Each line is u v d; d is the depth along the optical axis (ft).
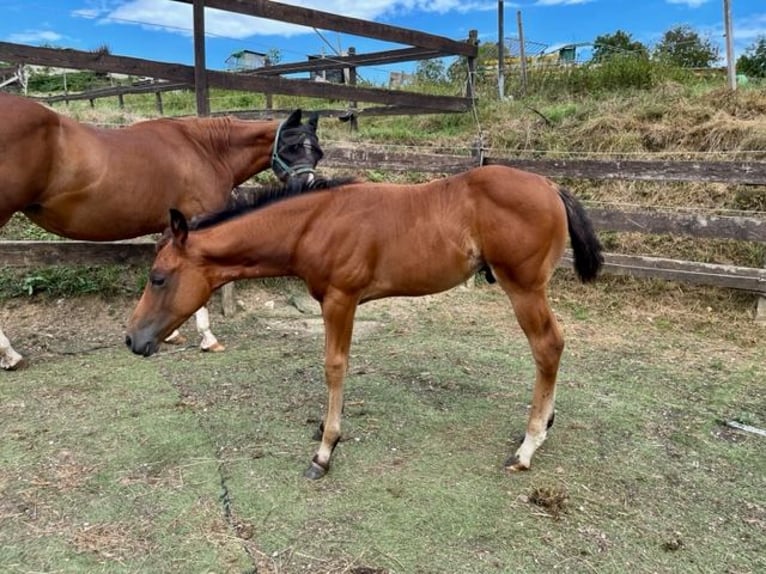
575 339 15.03
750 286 15.61
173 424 10.08
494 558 6.98
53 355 13.29
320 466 8.60
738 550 7.22
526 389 11.93
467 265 8.66
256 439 9.70
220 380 12.10
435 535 7.36
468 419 10.56
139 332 8.33
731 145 20.08
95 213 12.16
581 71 31.73
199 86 16.66
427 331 15.67
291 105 36.83
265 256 8.59
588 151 22.47
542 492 8.11
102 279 16.33
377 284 8.65
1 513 7.61
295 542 7.19
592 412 10.86
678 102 23.32
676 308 16.76
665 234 17.84
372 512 7.79
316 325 15.98
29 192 11.25
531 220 8.18
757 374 12.80
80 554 6.91
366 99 21.50
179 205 13.32
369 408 10.91
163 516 7.64
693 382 12.39
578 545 7.25
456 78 40.96
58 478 8.41
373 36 21.01
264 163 14.70
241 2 17.16
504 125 25.55
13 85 40.27
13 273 16.17
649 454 9.41
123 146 12.25
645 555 7.10
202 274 8.49
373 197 8.54
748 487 8.54
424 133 27.45
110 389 11.50
